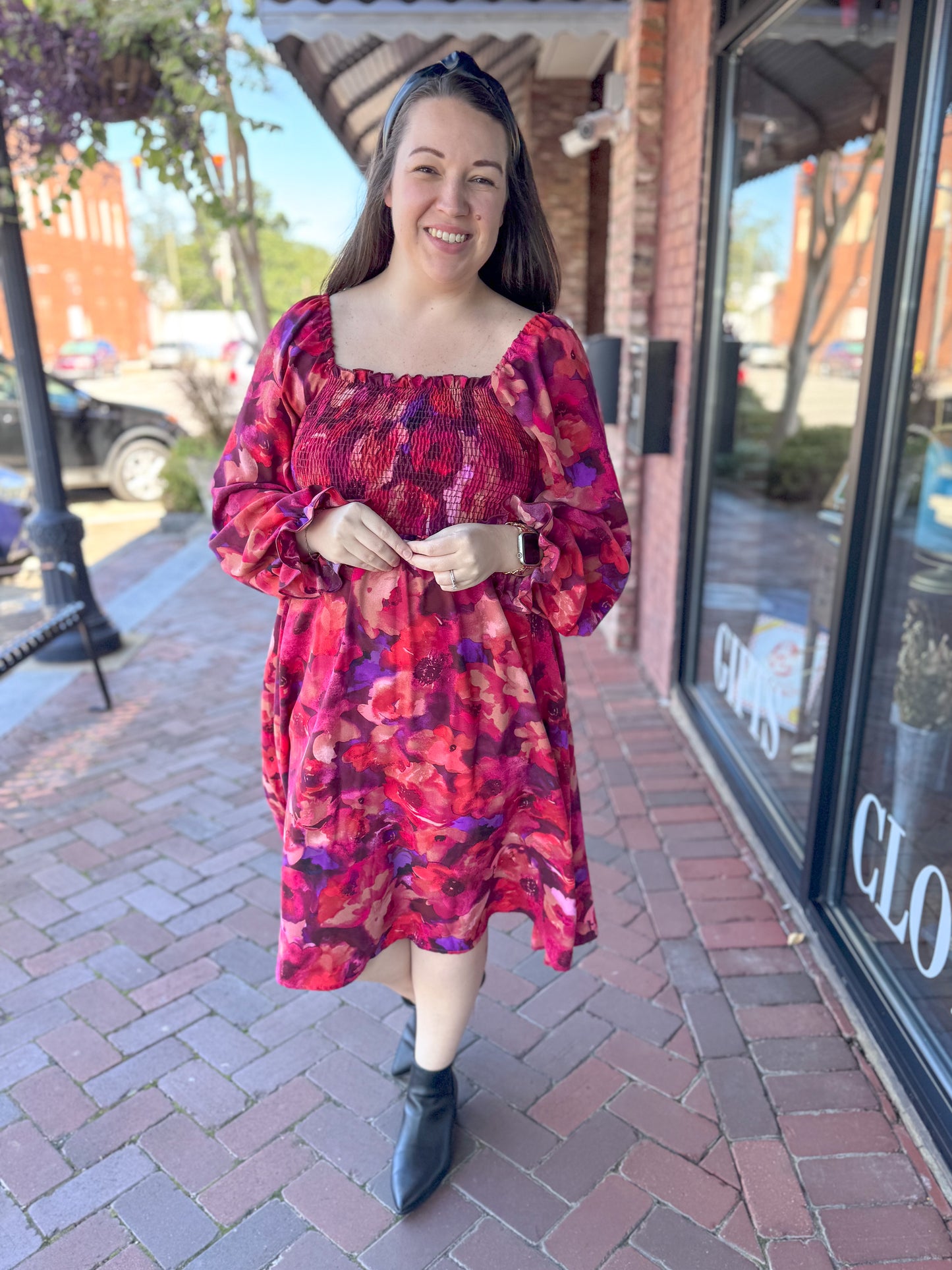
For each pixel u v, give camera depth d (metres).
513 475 1.47
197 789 3.40
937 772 2.23
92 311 37.25
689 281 3.61
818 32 3.00
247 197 7.54
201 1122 1.98
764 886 2.77
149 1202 1.79
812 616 3.19
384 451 1.43
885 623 2.29
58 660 4.65
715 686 3.82
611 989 2.36
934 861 2.10
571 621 1.52
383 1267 1.67
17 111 4.01
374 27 3.97
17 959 2.49
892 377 2.12
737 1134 1.92
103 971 2.45
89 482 9.23
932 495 2.27
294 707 1.58
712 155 3.38
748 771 3.23
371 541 1.40
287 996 2.36
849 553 2.22
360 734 1.53
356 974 1.66
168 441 9.37
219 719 4.02
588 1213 1.76
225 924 2.63
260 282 7.88
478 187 1.41
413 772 1.54
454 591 1.43
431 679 1.50
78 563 4.63
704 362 3.58
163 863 2.94
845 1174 1.82
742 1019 2.24
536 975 2.42
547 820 1.64
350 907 1.60
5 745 3.78
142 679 4.49
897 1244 1.68
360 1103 2.02
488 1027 2.24
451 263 1.43
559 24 4.05
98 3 3.75
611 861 2.92
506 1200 1.79
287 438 1.55
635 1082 2.07
